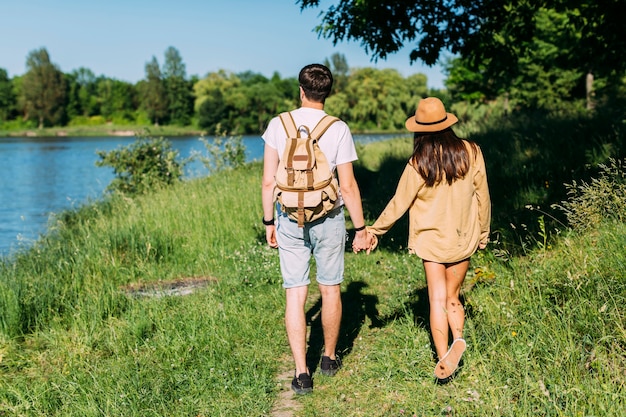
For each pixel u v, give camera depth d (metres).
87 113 152.62
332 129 3.53
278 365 4.22
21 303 5.43
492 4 10.90
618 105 13.15
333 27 10.59
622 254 4.20
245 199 10.34
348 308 5.26
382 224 3.63
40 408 3.66
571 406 2.81
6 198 21.42
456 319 3.53
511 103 30.34
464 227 3.45
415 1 10.34
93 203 13.96
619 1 10.30
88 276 6.44
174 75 150.62
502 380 3.31
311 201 3.42
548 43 23.03
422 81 97.50
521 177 8.97
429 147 3.40
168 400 3.66
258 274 6.22
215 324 4.82
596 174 7.94
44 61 144.00
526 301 4.06
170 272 7.01
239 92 130.88
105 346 4.70
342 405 3.47
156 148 15.50
